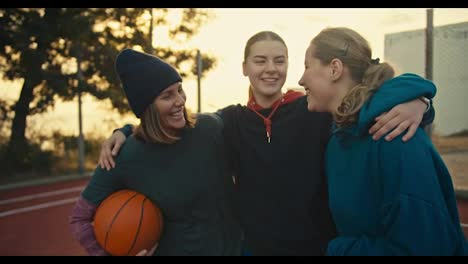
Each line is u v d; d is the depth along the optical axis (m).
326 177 2.21
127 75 2.40
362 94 1.71
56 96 14.45
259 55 2.46
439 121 6.75
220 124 2.54
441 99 6.72
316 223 2.30
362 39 1.85
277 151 2.34
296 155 2.31
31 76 13.53
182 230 2.46
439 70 6.68
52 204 9.71
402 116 1.63
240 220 2.50
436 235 1.50
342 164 1.81
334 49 1.82
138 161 2.43
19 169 14.09
